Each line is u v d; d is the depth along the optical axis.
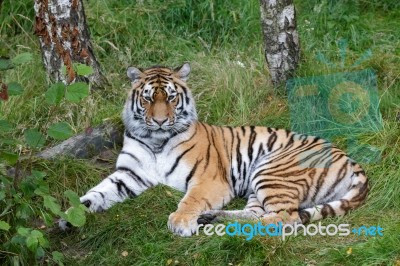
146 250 9.88
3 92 8.62
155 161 11.12
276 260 9.45
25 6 14.98
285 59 12.96
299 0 15.88
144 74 11.29
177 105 11.05
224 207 11.09
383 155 11.37
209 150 11.14
